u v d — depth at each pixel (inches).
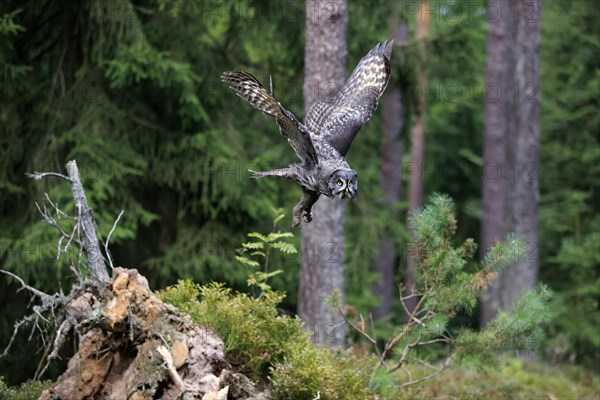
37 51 660.1
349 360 445.4
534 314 446.9
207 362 368.5
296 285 685.3
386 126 1090.7
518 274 862.5
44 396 377.4
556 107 1047.0
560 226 1003.3
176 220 684.7
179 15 658.2
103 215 601.0
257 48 721.0
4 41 601.0
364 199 771.4
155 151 655.8
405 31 1047.6
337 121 334.3
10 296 629.3
